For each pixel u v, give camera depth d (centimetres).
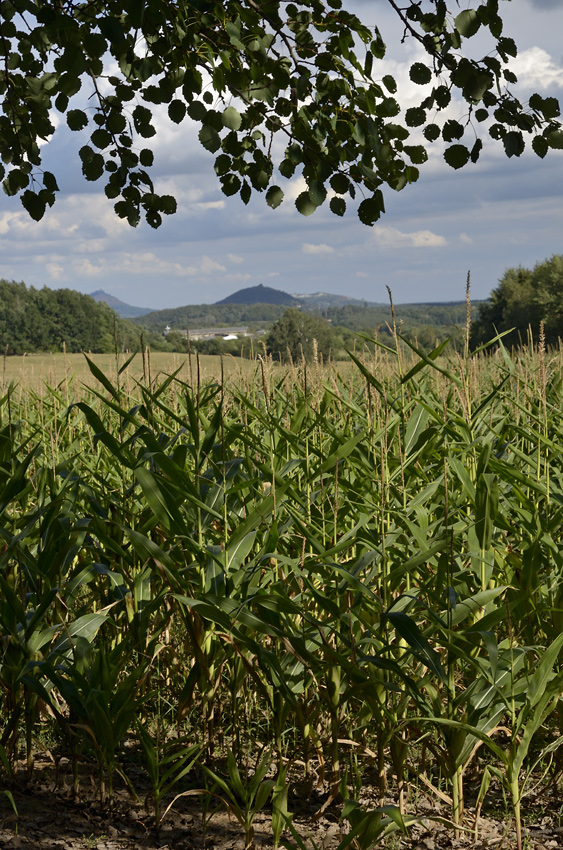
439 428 353
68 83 366
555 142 399
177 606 341
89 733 273
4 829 267
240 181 455
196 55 393
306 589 328
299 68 407
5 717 356
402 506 321
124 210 495
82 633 306
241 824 280
